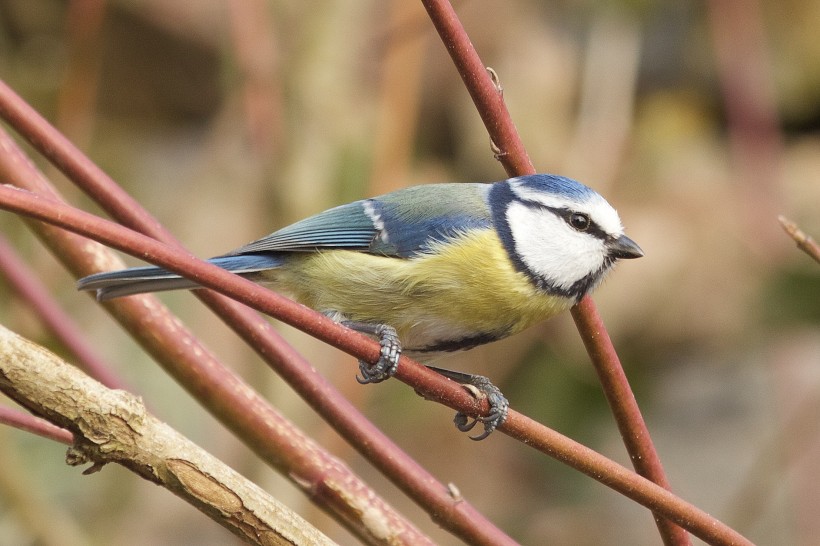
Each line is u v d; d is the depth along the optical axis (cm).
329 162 977
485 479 1148
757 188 1003
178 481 437
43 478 1021
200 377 545
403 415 1132
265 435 537
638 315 1083
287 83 968
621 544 1127
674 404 1153
